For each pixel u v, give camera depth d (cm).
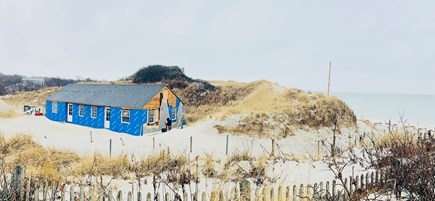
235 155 1446
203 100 4994
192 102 4922
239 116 2591
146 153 1700
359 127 2994
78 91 3712
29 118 3625
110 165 1162
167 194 654
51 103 3734
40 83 9231
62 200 684
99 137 2517
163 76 5822
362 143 1479
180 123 3238
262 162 1180
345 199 680
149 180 997
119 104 2980
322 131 2612
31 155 1305
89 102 3250
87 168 1144
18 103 5756
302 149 2208
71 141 2178
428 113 7331
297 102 3017
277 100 3180
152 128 2897
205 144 2081
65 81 9700
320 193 682
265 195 661
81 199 662
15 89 7750
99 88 3578
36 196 660
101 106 3133
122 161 1220
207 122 2662
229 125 2488
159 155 1362
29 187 670
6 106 4034
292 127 2536
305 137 2441
